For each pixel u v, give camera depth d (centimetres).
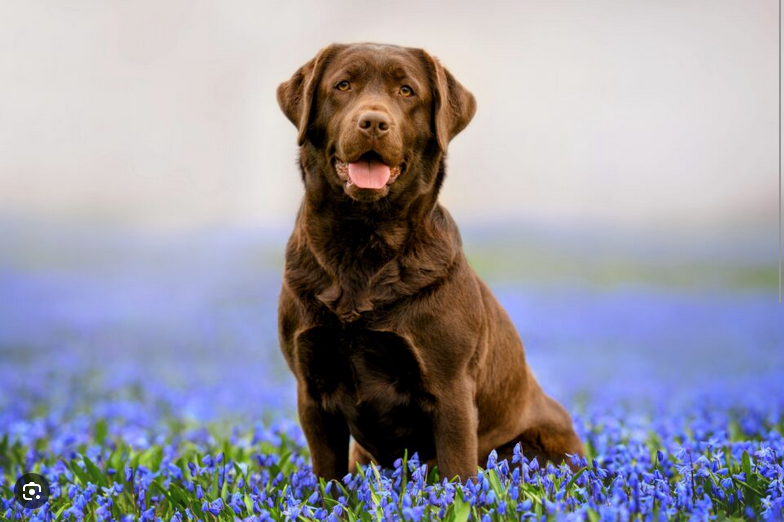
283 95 573
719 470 509
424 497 454
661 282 3089
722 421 763
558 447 618
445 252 522
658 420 832
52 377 1391
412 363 509
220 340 1888
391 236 511
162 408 1087
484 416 570
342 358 521
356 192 491
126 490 548
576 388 1242
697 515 398
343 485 549
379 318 506
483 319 540
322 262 520
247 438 750
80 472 580
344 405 536
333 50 549
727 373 1440
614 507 401
